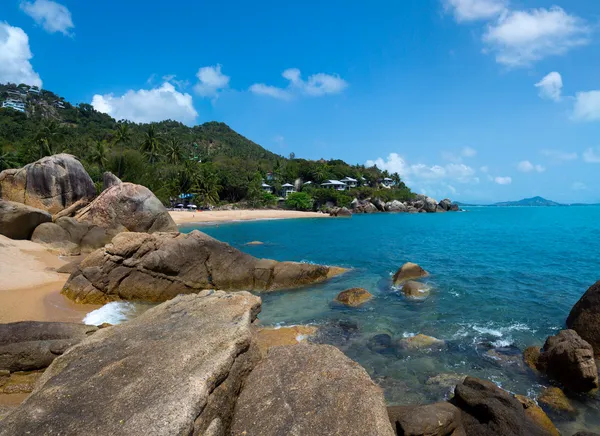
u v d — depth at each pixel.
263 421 5.41
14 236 21.50
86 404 5.01
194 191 88.31
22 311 13.18
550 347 10.20
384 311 15.40
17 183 26.34
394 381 9.72
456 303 16.38
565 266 25.05
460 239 42.97
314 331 13.03
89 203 27.67
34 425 4.64
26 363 8.60
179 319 7.78
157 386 5.29
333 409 5.48
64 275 17.94
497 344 11.93
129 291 16.05
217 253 18.41
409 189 148.88
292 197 108.75
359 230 55.44
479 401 7.61
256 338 7.88
